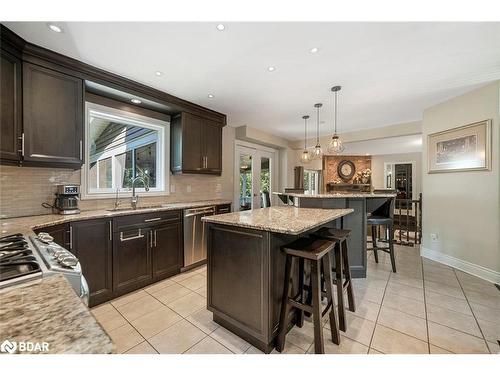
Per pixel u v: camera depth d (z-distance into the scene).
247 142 5.29
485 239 2.79
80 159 2.25
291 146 6.43
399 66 2.34
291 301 1.57
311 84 2.77
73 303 0.66
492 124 2.73
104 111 2.73
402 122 4.46
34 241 1.28
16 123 1.85
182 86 2.81
